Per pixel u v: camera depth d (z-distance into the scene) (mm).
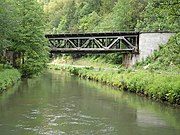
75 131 18062
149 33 59312
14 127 18688
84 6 135875
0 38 36969
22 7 48094
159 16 23000
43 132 17734
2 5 34625
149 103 27719
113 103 27531
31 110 23547
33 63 49031
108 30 90125
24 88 36625
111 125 19641
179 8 21359
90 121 20562
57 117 21484
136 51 60656
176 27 23562
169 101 27109
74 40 64312
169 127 19422
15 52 50000
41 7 55812
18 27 45031
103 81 46031
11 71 42281
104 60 82062
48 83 44438
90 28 112438
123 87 37125
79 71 63219
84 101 28297
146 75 36469
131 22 79500
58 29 146125
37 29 48625
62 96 31109
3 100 27547
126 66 66688
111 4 119812
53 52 63094
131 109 24891
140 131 18406
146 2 79562
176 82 27906
